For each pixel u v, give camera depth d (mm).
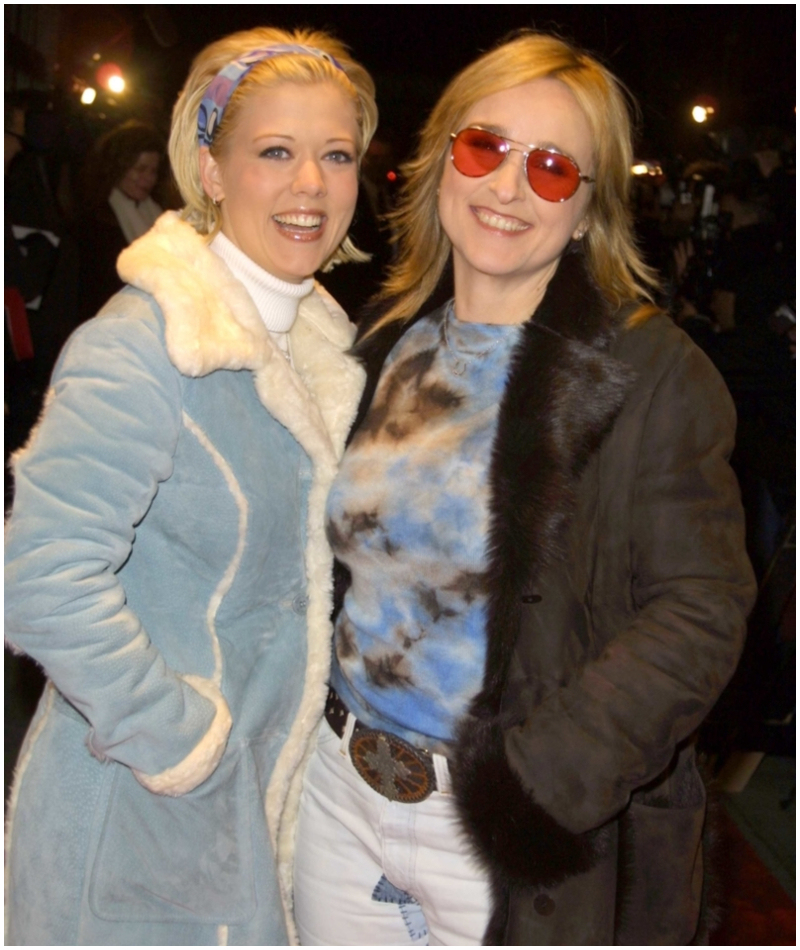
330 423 1724
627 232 1646
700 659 1406
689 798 1618
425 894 1652
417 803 1615
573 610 1520
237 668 1585
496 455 1518
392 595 1607
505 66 1568
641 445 1479
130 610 1456
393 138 5391
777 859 3068
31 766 1555
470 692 1549
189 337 1438
